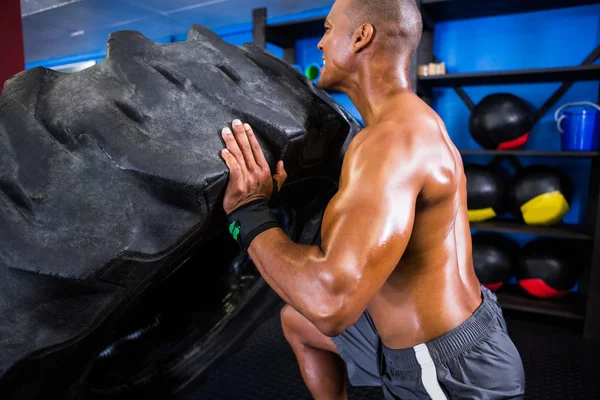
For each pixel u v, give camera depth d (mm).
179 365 1415
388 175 703
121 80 778
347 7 901
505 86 2939
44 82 866
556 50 2785
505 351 898
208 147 749
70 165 727
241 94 835
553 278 2488
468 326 884
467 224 1040
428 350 871
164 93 769
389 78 890
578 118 2408
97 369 1280
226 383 1814
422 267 862
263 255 773
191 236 794
